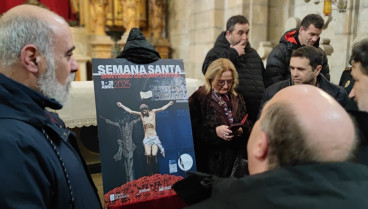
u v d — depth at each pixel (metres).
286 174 0.53
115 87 1.43
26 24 0.86
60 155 0.91
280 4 4.30
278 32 4.36
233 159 1.76
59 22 0.94
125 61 1.47
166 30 6.21
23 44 0.85
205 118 1.77
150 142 1.44
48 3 4.50
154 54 1.55
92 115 2.01
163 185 1.44
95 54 5.14
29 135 0.81
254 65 2.36
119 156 1.38
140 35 1.55
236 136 1.73
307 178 0.51
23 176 0.76
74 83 2.04
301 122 0.54
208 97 1.78
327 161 0.53
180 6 5.65
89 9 5.16
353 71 0.96
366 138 0.83
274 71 2.37
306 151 0.53
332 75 3.40
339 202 0.48
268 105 0.63
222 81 1.74
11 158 0.75
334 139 0.53
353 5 3.17
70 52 0.97
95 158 2.59
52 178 0.85
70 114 1.93
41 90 0.91
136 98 1.46
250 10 4.13
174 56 6.02
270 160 0.58
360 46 0.94
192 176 0.71
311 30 2.27
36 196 0.78
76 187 0.95
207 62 2.34
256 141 0.62
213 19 4.58
